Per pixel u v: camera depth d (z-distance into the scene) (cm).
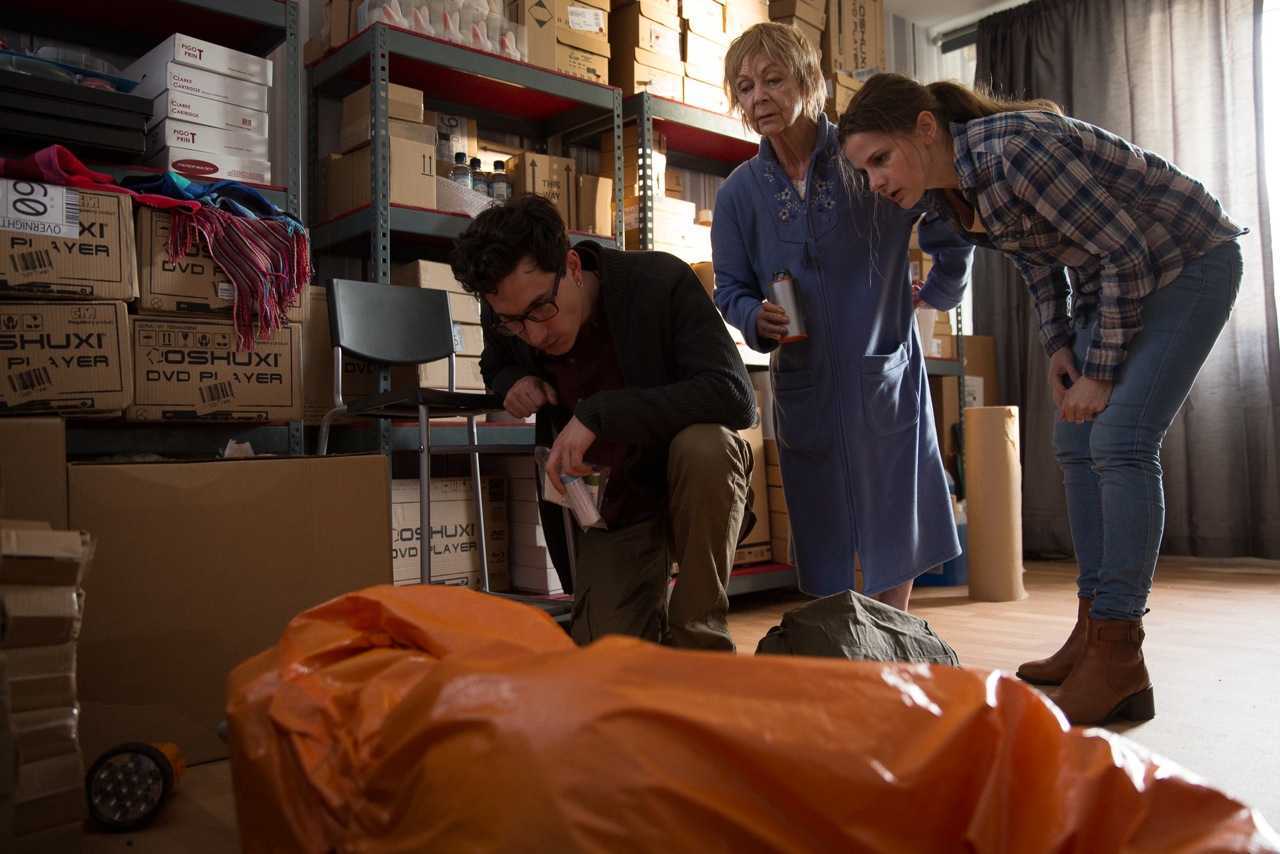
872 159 147
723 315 189
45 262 193
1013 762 57
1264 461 381
